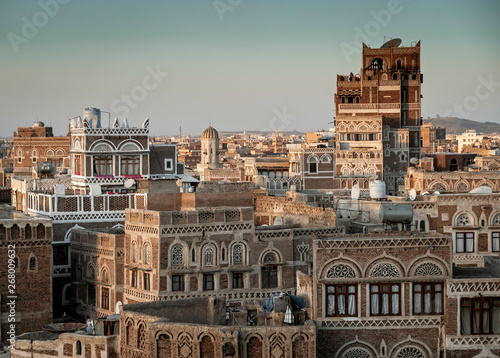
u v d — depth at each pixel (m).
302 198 120.31
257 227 99.25
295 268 96.38
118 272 101.12
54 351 78.25
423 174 174.75
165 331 69.31
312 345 68.88
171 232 92.12
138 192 116.75
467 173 175.50
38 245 97.00
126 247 96.38
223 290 93.81
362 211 105.31
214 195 101.88
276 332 68.50
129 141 132.88
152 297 92.56
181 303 75.94
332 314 72.69
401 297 72.69
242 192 103.25
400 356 72.75
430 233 78.50
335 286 72.69
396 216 87.75
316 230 97.25
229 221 94.31
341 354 72.56
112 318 81.56
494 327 72.38
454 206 104.38
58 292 109.75
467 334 72.25
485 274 76.94
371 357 72.62
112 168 131.88
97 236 104.06
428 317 72.69
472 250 104.31
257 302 86.62
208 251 93.44
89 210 117.94
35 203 122.19
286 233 96.12
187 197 102.06
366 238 73.00
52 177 144.88
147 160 134.25
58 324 88.56
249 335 68.44
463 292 72.19
